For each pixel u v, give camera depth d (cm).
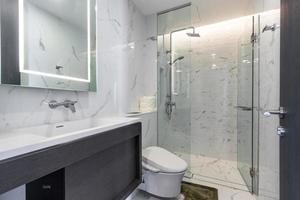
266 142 144
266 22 145
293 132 75
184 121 232
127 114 191
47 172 71
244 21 229
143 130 198
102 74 168
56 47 124
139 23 229
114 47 183
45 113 116
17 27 100
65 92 131
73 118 137
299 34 69
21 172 62
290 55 78
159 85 237
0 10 92
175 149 229
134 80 220
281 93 91
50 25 120
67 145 81
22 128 101
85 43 149
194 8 218
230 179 211
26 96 105
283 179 89
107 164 114
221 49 266
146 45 246
